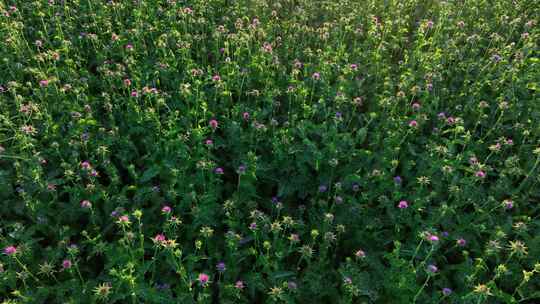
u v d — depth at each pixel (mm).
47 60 2945
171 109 2570
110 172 2094
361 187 2145
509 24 3285
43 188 1985
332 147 2168
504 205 1951
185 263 1834
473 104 2619
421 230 1889
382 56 3137
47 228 1911
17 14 3189
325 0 3738
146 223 1958
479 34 3336
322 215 2025
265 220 1855
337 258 1941
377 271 1737
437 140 2424
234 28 3389
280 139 2328
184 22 3105
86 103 2494
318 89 2758
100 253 1822
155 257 1679
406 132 2439
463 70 2898
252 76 2816
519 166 2277
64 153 2240
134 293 1559
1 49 2926
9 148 2180
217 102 2674
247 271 1839
